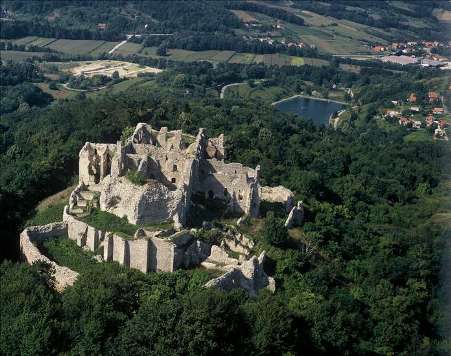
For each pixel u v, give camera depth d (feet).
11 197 421.18
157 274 322.96
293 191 521.65
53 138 566.36
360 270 429.79
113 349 264.72
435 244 383.04
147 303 291.99
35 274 302.04
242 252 362.53
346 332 331.98
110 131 563.89
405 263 426.92
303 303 337.52
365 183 627.87
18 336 258.78
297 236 419.54
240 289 322.14
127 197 351.67
